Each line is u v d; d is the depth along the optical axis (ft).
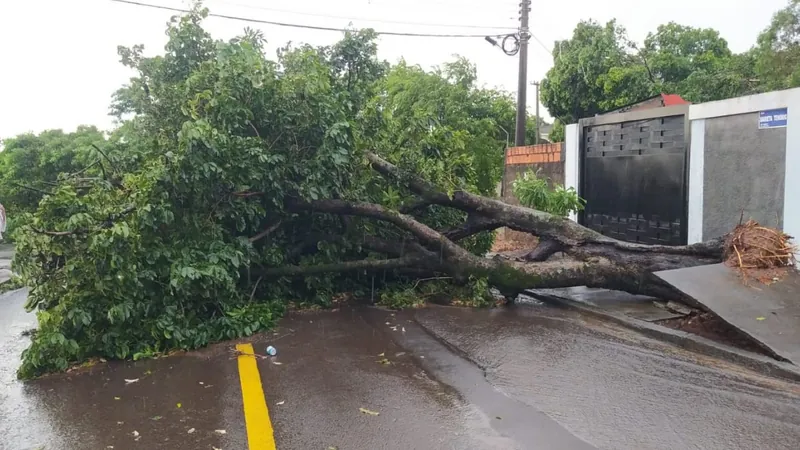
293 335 21.70
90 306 19.01
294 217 27.22
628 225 35.29
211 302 21.61
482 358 18.40
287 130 24.90
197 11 28.02
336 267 26.55
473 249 32.91
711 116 29.14
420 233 26.66
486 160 44.75
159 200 20.25
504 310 25.90
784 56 59.11
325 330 22.40
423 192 28.63
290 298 27.12
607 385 15.93
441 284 28.48
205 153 21.25
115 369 18.08
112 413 14.43
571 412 14.06
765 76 60.95
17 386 16.72
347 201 26.45
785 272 20.95
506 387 15.84
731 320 18.56
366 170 28.04
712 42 79.41
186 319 20.44
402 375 16.99
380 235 28.60
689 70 72.95
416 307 26.53
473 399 15.02
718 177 28.86
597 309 24.85
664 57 73.05
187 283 20.02
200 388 16.14
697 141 29.99
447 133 30.48
